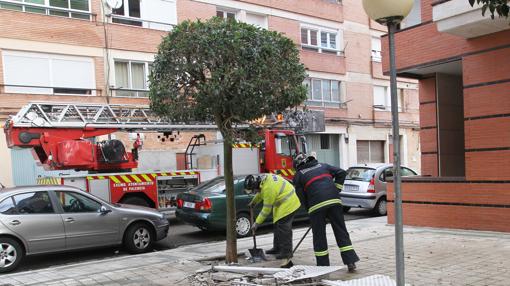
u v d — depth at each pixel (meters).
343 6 27.22
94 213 9.04
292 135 15.01
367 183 14.26
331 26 26.53
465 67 9.40
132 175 12.47
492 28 8.64
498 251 7.54
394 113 4.75
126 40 18.77
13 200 8.41
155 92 7.06
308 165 6.89
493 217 8.92
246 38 6.79
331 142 26.47
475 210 9.21
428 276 6.21
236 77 6.62
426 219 10.11
